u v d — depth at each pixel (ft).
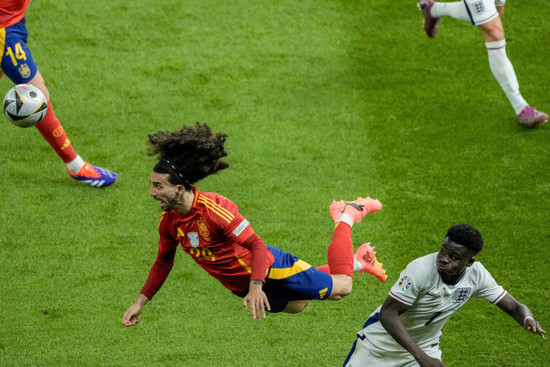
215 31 113.29
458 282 53.98
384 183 88.28
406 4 119.96
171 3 118.11
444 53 110.52
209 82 103.91
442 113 99.50
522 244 79.87
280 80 104.94
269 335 69.51
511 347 68.33
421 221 82.79
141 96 100.89
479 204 85.20
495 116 99.19
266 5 119.03
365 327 59.06
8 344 67.05
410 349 52.80
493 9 93.35
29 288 73.15
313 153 92.68
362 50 110.93
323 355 67.21
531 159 91.97
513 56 110.22
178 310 71.92
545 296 73.72
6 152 91.15
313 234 81.20
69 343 67.56
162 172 52.24
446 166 90.89
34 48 107.65
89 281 74.38
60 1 116.67
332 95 102.58
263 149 92.99
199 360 66.28
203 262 56.54
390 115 99.09
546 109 100.17
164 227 55.67
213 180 88.12
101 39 110.42
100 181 85.92
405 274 53.26
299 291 58.70
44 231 80.18
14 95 75.15
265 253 54.24
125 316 57.31
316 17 116.98
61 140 81.82
